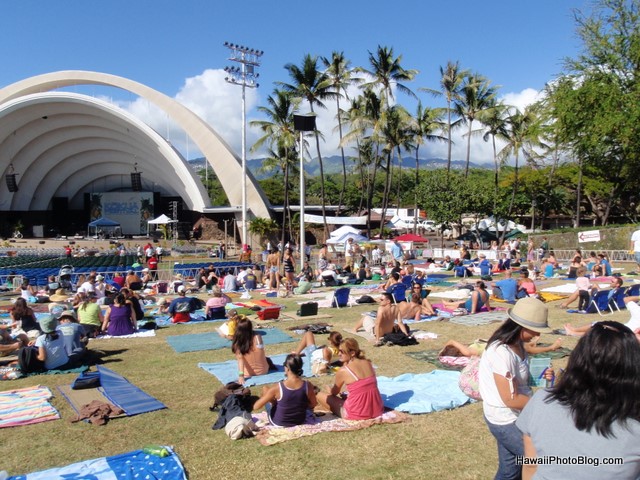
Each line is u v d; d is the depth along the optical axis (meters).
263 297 17.98
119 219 71.50
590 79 29.56
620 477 2.19
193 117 58.84
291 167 57.59
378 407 5.95
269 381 7.52
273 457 5.08
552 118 31.27
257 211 56.41
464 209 42.56
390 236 50.59
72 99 56.75
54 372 8.30
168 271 24.55
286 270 18.98
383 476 4.67
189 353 9.60
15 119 60.78
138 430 5.86
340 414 6.07
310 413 6.05
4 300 18.38
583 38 29.98
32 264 32.44
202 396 7.04
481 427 5.73
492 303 14.37
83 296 14.36
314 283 21.52
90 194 74.00
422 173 73.81
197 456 5.15
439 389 6.95
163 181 72.69
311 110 46.44
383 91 47.81
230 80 37.62
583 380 2.28
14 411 6.44
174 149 58.91
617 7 28.92
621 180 39.41
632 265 25.39
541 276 20.95
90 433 5.80
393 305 10.04
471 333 10.75
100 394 7.12
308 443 5.37
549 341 9.59
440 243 47.44
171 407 6.61
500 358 3.53
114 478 4.62
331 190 77.62
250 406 6.34
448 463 4.89
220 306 13.39
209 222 60.84
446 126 49.88
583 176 47.59
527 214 58.03
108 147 69.50
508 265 24.00
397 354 9.09
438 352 9.10
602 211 50.16
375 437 5.49
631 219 49.25
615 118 27.47
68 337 8.58
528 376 3.67
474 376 5.47
